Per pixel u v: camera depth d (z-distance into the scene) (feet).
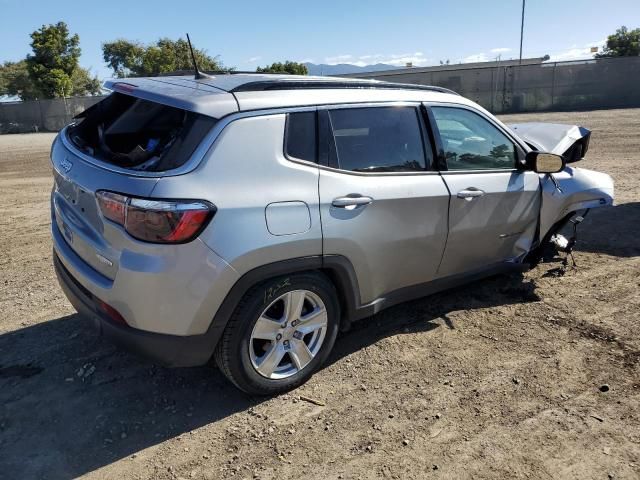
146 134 10.42
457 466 8.94
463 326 13.64
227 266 9.21
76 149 11.06
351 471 8.87
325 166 10.57
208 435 9.78
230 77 11.48
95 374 11.62
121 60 191.11
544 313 14.25
